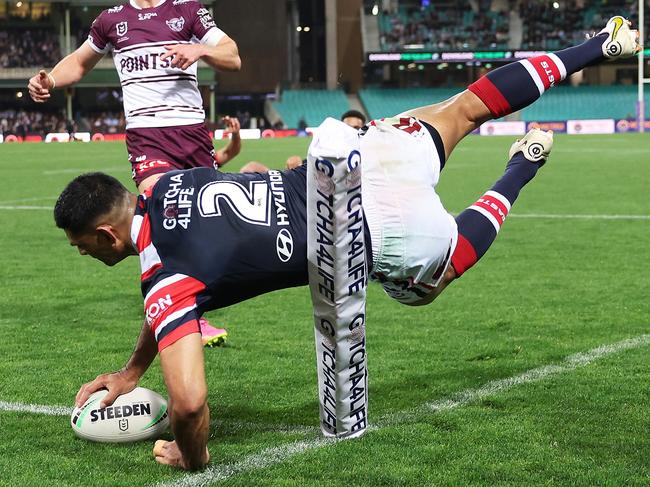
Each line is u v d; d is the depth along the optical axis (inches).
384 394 187.9
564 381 193.2
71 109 2127.2
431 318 263.7
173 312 137.8
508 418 169.5
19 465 149.6
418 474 142.4
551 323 253.6
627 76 2260.1
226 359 219.0
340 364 152.1
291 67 2338.8
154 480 142.3
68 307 289.1
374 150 151.5
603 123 1931.6
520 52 2124.8
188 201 141.6
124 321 267.4
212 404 183.5
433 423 167.6
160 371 207.5
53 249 423.5
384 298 296.5
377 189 149.4
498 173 863.7
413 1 2319.1
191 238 139.6
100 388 163.9
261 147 1416.1
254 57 2222.0
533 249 398.6
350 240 141.3
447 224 155.0
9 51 2052.2
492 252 391.5
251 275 142.6
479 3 2324.1
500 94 168.9
